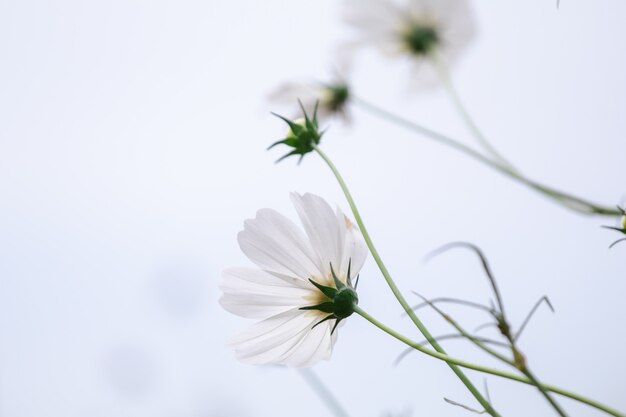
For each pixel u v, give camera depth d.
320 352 0.43
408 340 0.37
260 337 0.42
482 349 0.33
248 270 0.43
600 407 0.32
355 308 0.42
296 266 0.43
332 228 0.42
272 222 0.43
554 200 0.43
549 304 0.32
